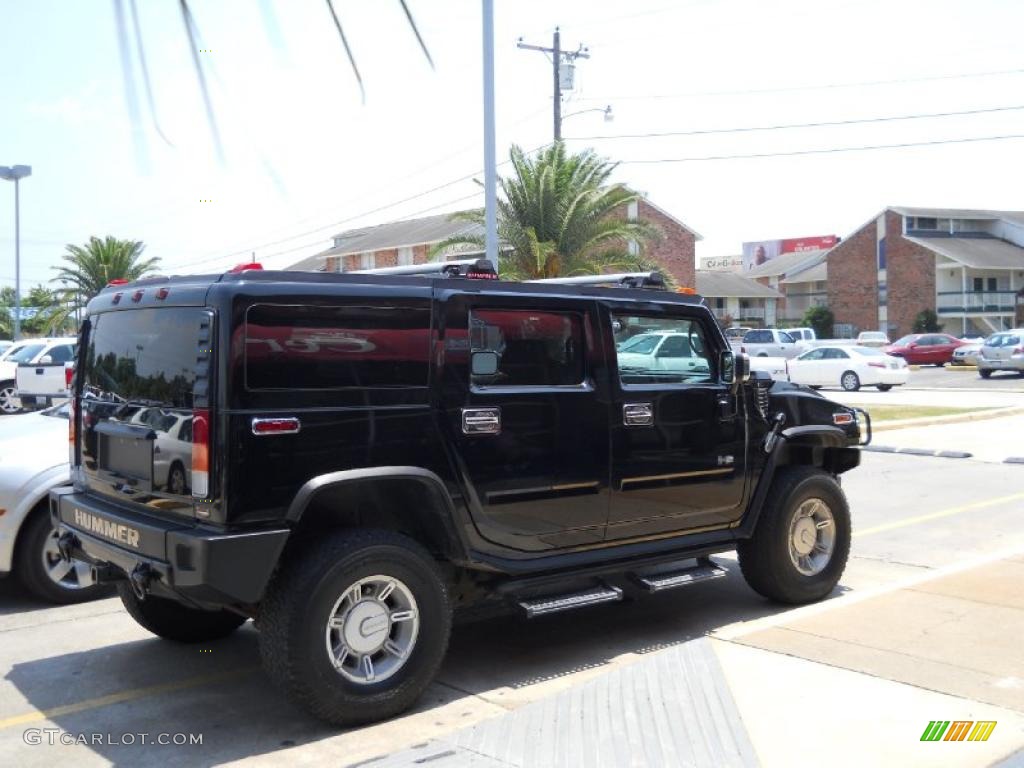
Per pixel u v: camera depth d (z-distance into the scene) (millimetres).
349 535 4559
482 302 5086
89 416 5281
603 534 5645
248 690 5184
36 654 5797
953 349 42812
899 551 8367
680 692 4664
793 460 7027
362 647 4551
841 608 6059
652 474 5754
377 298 4699
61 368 20578
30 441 7027
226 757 4324
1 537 6625
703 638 5492
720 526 6242
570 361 5477
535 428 5258
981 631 5551
